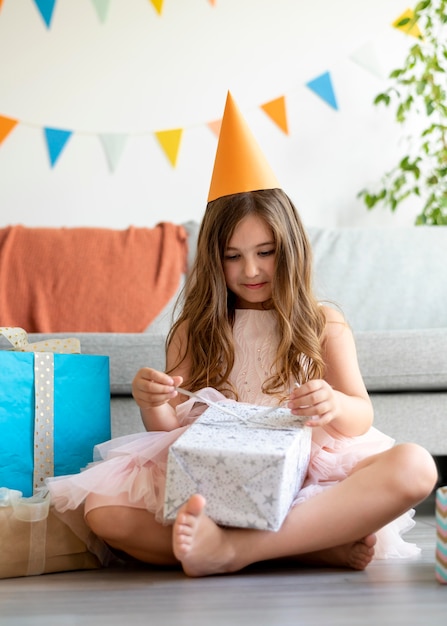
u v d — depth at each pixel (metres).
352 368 1.43
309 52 2.92
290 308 1.42
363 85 2.92
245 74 2.92
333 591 1.02
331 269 2.52
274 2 2.92
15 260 2.45
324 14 2.93
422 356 1.93
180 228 2.59
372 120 2.92
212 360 1.46
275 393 1.41
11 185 2.85
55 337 1.93
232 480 1.04
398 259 2.55
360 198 2.91
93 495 1.19
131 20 2.90
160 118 2.90
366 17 2.93
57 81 2.88
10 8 2.87
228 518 1.05
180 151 2.90
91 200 2.87
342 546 1.18
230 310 1.51
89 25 2.89
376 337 1.94
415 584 1.06
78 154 2.88
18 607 0.96
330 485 1.23
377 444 1.35
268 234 1.41
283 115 2.91
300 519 1.11
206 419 1.18
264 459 1.02
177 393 1.37
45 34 2.88
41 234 2.52
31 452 1.34
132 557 1.33
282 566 1.22
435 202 2.87
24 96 2.86
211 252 1.45
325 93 2.92
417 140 2.92
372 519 1.12
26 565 1.19
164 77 2.90
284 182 2.91
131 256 2.49
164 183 2.89
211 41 2.91
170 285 2.44
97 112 2.88
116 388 1.92
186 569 1.11
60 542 1.22
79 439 1.41
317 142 2.92
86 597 1.01
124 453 1.23
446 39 2.92
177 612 0.91
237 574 1.15
